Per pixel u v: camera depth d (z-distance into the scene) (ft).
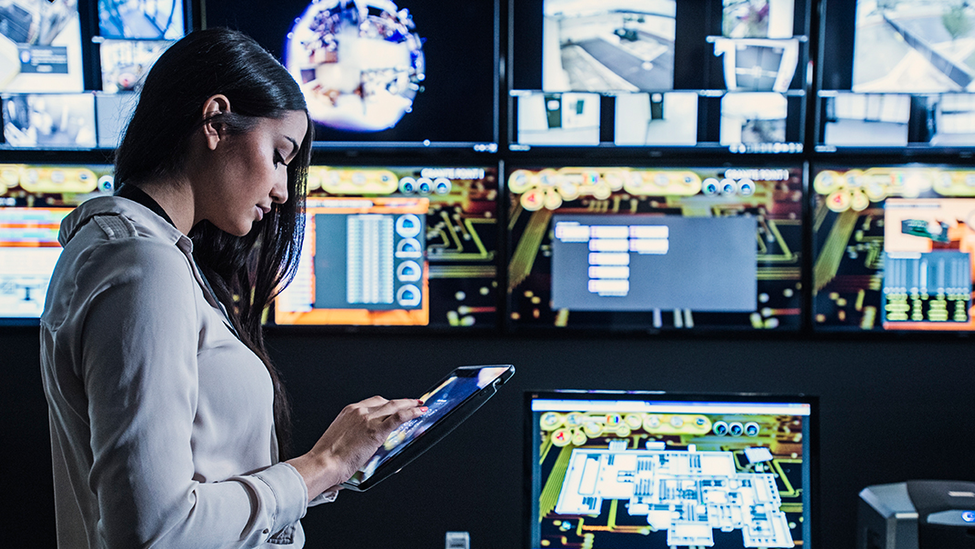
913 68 6.37
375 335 6.86
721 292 6.64
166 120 2.42
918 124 6.42
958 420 6.73
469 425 6.95
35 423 6.84
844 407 6.81
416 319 6.77
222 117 2.42
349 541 6.97
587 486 4.41
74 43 6.46
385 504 6.98
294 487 2.38
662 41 6.49
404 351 6.91
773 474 4.36
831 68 6.44
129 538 1.98
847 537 6.84
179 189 2.49
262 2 6.47
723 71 6.49
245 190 2.52
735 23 6.45
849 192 6.55
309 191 6.68
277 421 3.28
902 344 6.74
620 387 6.87
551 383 6.90
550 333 6.75
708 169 6.59
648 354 6.86
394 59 6.56
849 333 6.61
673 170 6.61
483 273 6.73
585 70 6.56
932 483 4.75
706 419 4.41
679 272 6.66
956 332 6.54
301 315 6.77
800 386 6.82
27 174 6.60
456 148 6.63
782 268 6.62
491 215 6.70
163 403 2.07
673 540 4.31
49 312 2.24
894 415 6.78
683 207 6.63
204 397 2.42
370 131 6.63
